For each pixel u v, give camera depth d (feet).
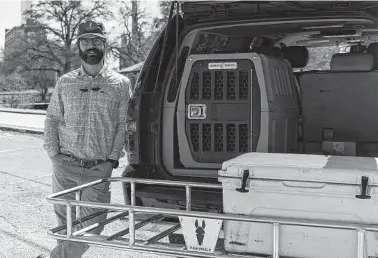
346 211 8.98
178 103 13.25
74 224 11.23
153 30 157.28
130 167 13.76
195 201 12.24
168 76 13.39
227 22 13.58
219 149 13.03
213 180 13.07
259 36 17.12
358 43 17.95
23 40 186.60
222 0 12.64
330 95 15.38
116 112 13.28
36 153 38.11
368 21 13.43
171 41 13.70
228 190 9.69
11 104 171.12
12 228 18.98
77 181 13.23
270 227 9.41
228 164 9.72
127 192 13.34
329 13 13.16
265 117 12.53
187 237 9.73
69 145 13.19
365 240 8.77
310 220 8.95
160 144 13.46
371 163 9.67
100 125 13.05
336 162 9.77
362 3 12.78
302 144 15.75
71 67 182.50
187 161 13.34
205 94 13.00
